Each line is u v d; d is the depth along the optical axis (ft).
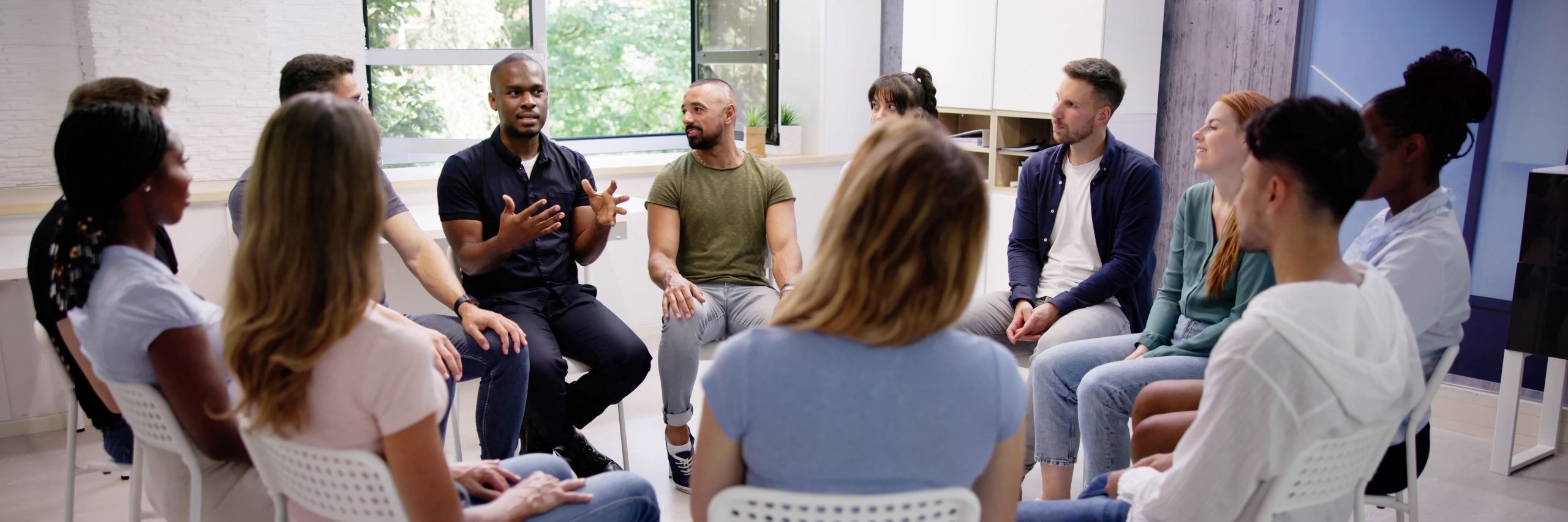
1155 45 12.24
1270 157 4.31
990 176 13.87
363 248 3.91
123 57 11.55
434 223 11.11
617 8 16.78
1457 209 10.68
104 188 4.53
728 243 9.39
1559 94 9.67
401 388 3.94
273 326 3.86
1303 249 4.34
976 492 4.01
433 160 14.15
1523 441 10.11
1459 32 10.27
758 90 15.90
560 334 8.74
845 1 14.96
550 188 8.98
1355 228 11.51
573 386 8.77
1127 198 8.70
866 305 3.52
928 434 3.62
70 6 11.66
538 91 8.75
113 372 4.66
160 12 11.64
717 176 9.37
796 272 9.19
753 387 3.60
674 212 9.37
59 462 9.62
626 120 17.24
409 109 13.50
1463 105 5.70
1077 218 9.07
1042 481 8.64
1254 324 4.17
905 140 3.54
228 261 11.29
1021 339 8.70
